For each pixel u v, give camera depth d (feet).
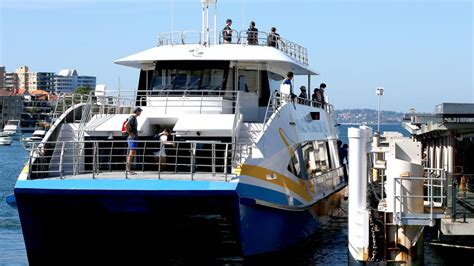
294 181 62.03
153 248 66.23
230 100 66.23
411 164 53.52
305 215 66.18
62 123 62.23
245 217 54.08
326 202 76.89
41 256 58.03
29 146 66.44
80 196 53.72
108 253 63.87
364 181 53.98
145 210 55.16
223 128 58.39
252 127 60.08
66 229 59.77
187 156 56.85
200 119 59.77
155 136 61.93
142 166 59.21
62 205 55.83
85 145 61.52
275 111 60.95
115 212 55.67
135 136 57.82
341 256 65.87
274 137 59.00
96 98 66.74
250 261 56.85
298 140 64.39
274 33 76.38
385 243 54.60
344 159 95.81
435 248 67.26
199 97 64.80
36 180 53.88
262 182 55.77
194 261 61.57
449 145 76.79
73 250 61.46
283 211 59.31
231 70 68.13
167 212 57.31
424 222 52.08
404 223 52.19
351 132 53.93
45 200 54.80
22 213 54.90
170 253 65.31
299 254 66.59
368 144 56.59
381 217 55.72
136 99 68.28
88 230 61.31
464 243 69.67
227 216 58.49
